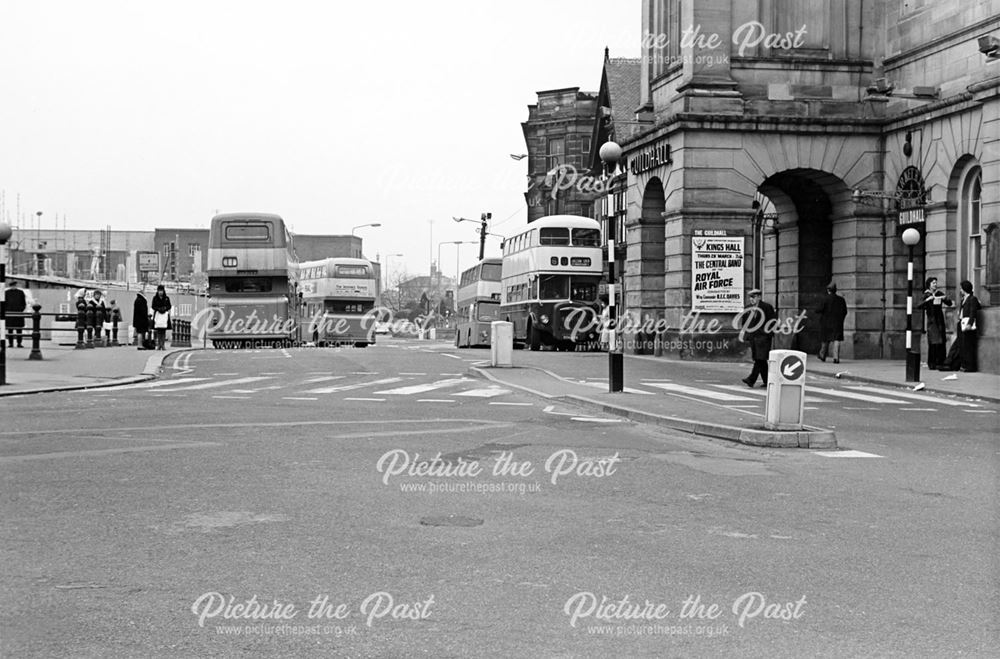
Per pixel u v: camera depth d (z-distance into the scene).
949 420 16.64
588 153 70.75
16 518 7.95
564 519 8.24
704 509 8.80
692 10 33.06
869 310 33.31
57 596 5.89
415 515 8.27
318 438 12.84
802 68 33.56
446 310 121.00
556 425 14.87
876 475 10.87
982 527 8.18
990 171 26.48
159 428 13.73
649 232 37.19
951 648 5.19
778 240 37.19
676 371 27.67
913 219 28.69
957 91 29.53
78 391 19.98
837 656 5.07
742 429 13.48
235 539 7.32
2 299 20.47
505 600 5.92
